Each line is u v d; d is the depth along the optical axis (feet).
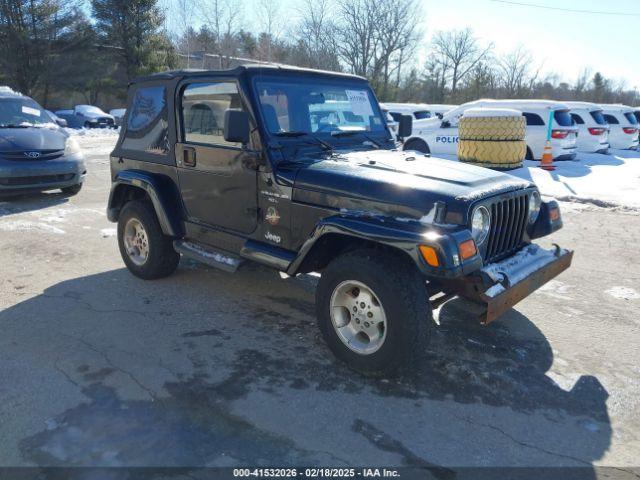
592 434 9.93
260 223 13.52
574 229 25.22
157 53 128.06
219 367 11.99
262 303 15.78
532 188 13.07
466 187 11.29
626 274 18.94
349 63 154.40
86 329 13.82
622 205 29.86
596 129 54.90
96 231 23.56
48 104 125.39
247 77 13.14
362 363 11.39
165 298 15.99
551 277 12.71
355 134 15.17
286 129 13.51
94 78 124.67
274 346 13.04
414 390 11.19
